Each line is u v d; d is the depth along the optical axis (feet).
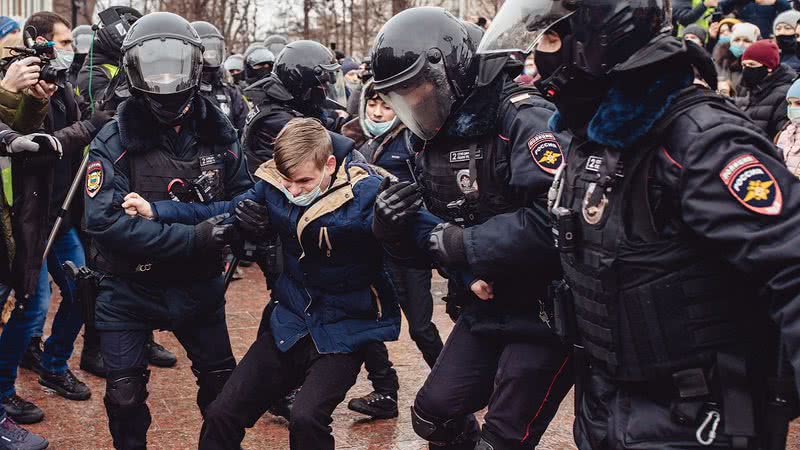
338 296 9.57
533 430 8.82
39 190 11.43
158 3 57.98
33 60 11.61
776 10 24.91
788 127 17.03
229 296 21.97
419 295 13.69
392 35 8.43
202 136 10.80
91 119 13.55
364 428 13.42
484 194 8.53
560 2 6.38
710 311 5.96
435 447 9.59
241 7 63.98
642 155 6.03
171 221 10.29
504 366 8.75
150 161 10.44
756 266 5.42
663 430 6.20
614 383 6.64
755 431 5.92
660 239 6.02
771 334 6.04
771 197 5.40
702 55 5.99
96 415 13.93
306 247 9.43
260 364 9.57
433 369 9.34
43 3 47.01
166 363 16.38
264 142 14.79
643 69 6.02
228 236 10.16
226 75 30.96
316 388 9.16
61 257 14.61
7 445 11.93
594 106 6.56
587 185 6.44
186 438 13.05
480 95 8.36
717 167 5.57
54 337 14.34
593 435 6.89
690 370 6.03
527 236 7.88
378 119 13.73
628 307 6.21
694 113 5.87
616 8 6.13
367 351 9.91
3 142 10.81
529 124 8.04
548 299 8.50
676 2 27.91
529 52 6.78
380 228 8.73
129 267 10.42
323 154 9.12
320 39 64.03
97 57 16.07
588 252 6.43
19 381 15.34
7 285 11.52
